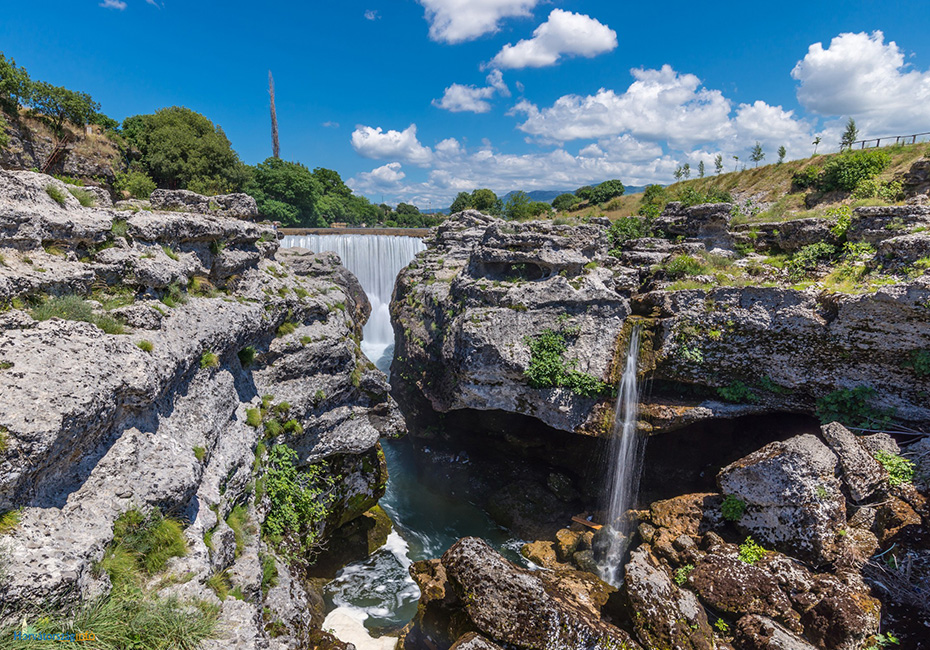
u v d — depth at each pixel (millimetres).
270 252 18266
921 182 30406
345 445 15078
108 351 7078
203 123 50094
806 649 11234
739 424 18891
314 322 15750
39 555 5133
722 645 12055
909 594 11891
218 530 8469
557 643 10891
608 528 17719
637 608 11961
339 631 13734
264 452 12305
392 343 39125
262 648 6961
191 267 11547
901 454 14500
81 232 8867
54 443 5566
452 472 23328
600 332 18672
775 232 22562
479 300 19859
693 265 20516
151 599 6121
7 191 8078
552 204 69625
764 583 13039
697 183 54562
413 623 13664
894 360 15008
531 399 19156
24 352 6145
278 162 61188
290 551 12547
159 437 7789
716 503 15617
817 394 16484
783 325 16125
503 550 19000
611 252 25906
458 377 20094
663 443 19547
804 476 13703
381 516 19000
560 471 21422
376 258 39188
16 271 7238
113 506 6441
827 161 40312
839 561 13133
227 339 11062
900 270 15836
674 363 17719
